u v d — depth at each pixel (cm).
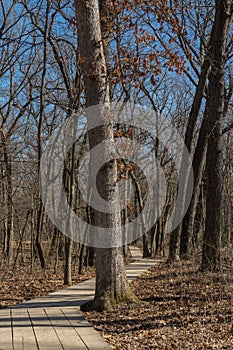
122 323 789
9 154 1959
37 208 1992
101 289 896
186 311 873
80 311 875
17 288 1299
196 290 1062
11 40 1714
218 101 1248
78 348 595
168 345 666
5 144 1958
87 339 644
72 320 779
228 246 1365
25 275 1653
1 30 1689
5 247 2047
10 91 2156
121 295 909
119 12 897
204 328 759
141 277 1462
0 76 1864
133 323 789
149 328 761
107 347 601
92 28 888
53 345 611
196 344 672
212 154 1245
